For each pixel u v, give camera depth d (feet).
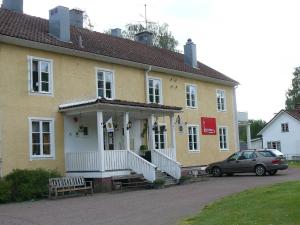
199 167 102.22
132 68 87.51
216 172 92.38
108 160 69.05
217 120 111.14
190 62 108.37
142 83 89.30
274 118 196.44
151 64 90.63
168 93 96.37
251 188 58.29
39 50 70.28
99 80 80.23
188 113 101.50
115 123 82.23
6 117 64.49
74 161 71.20
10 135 64.69
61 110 71.77
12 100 65.57
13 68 66.23
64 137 72.33
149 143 83.97
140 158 71.92
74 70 75.51
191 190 63.52
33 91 68.54
